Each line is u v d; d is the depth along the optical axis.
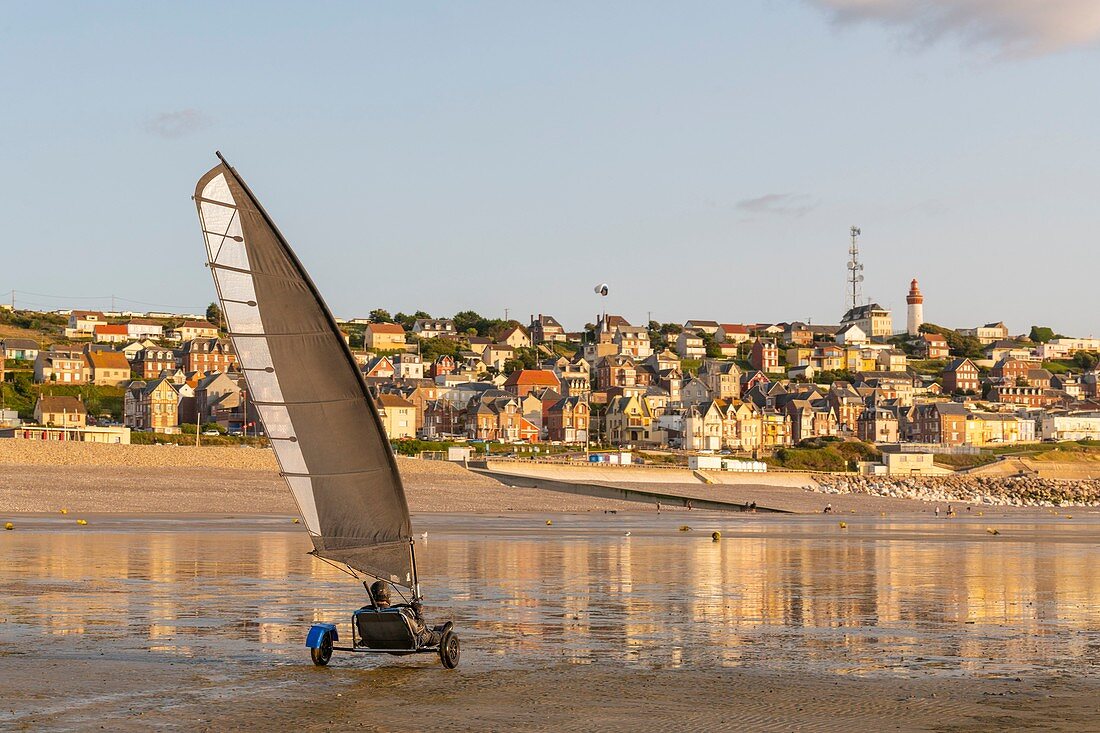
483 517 115.81
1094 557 67.06
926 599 42.75
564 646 30.50
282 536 76.81
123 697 23.09
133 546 66.12
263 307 24.62
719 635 32.78
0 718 21.03
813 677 26.03
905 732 20.48
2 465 128.38
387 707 22.41
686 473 198.25
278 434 25.39
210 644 30.17
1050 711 22.33
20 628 32.88
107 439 182.25
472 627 34.19
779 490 191.50
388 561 26.28
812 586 47.62
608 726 20.88
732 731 20.52
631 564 58.31
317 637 26.73
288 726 20.64
